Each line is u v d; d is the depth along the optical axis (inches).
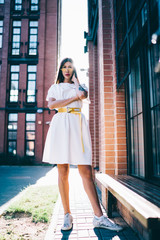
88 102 96.3
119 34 139.6
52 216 111.3
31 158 589.9
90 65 253.6
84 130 88.0
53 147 85.0
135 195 68.1
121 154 129.6
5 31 641.0
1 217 112.3
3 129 596.4
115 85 137.1
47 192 179.0
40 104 610.2
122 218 104.8
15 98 617.3
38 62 630.5
